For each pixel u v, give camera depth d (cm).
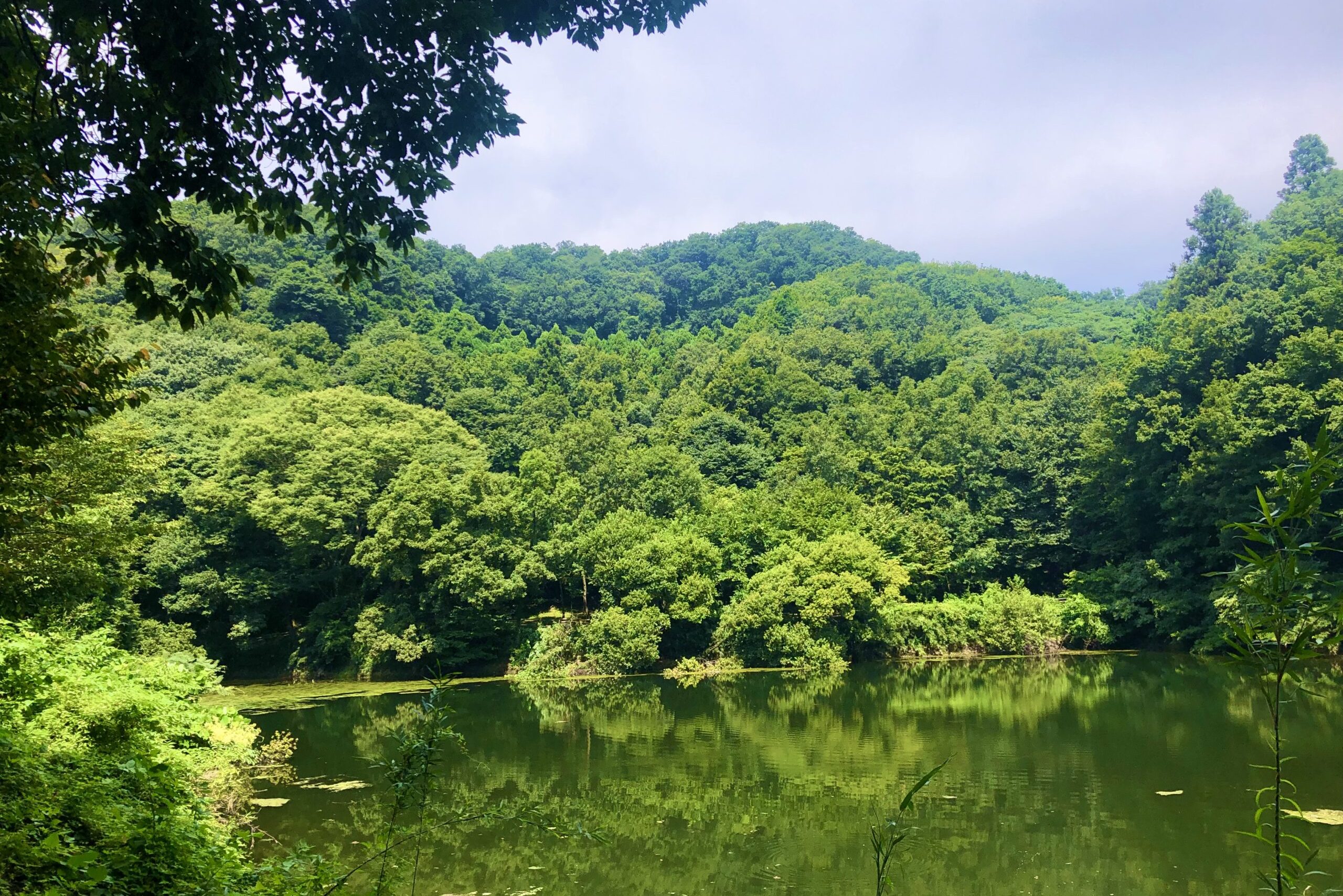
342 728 2872
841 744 2525
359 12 711
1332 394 3812
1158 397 4622
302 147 749
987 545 5238
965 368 8412
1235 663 395
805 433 6662
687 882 1503
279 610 4481
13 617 1530
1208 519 4322
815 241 17575
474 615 4153
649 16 830
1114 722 2742
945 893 1444
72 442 1394
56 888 545
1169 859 1562
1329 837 1622
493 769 2291
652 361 10038
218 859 830
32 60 668
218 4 696
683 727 2859
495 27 728
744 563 4756
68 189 680
